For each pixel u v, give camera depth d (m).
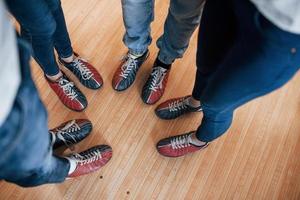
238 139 1.37
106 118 1.38
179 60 1.50
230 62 0.70
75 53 1.43
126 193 1.26
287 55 0.60
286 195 1.29
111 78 1.45
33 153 0.66
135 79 1.45
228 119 0.94
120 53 1.50
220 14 0.76
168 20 1.09
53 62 1.20
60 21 1.10
